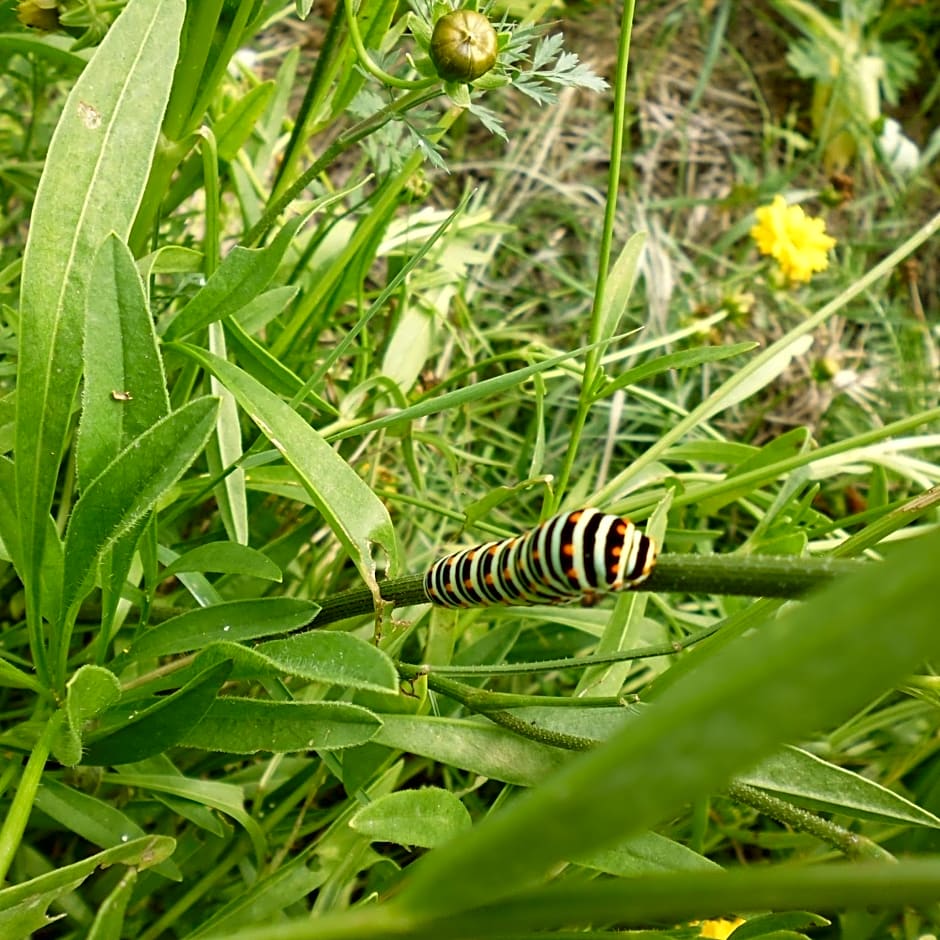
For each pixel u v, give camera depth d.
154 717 0.13
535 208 0.34
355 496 0.13
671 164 0.38
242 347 0.18
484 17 0.14
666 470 0.23
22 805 0.12
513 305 0.33
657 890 0.05
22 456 0.12
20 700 0.19
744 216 0.37
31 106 0.25
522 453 0.26
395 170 0.19
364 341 0.22
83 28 0.18
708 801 0.17
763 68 0.41
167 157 0.17
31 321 0.12
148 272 0.16
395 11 0.18
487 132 0.35
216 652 0.12
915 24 0.41
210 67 0.16
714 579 0.10
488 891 0.05
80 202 0.12
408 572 0.24
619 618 0.17
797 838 0.20
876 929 0.19
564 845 0.05
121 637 0.19
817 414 0.33
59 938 0.16
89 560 0.12
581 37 0.38
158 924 0.16
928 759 0.22
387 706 0.16
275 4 0.17
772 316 0.34
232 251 0.14
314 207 0.15
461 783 0.21
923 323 0.33
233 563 0.14
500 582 0.11
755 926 0.14
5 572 0.18
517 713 0.15
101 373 0.12
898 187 0.38
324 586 0.22
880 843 0.20
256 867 0.17
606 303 0.18
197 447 0.12
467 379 0.28
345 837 0.15
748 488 0.20
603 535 0.10
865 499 0.28
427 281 0.24
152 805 0.18
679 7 0.39
